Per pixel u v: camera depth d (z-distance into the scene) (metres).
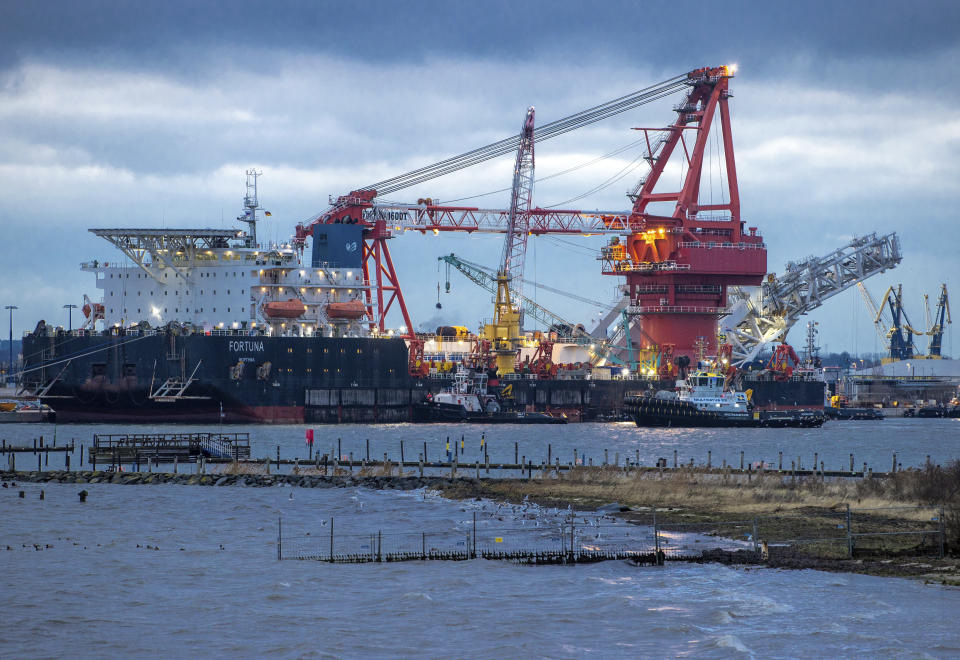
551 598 74.06
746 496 113.62
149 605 73.62
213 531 100.94
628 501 114.06
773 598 72.50
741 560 83.19
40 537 98.00
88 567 84.94
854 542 88.31
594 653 63.22
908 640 63.66
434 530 99.31
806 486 118.56
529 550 88.81
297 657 63.03
